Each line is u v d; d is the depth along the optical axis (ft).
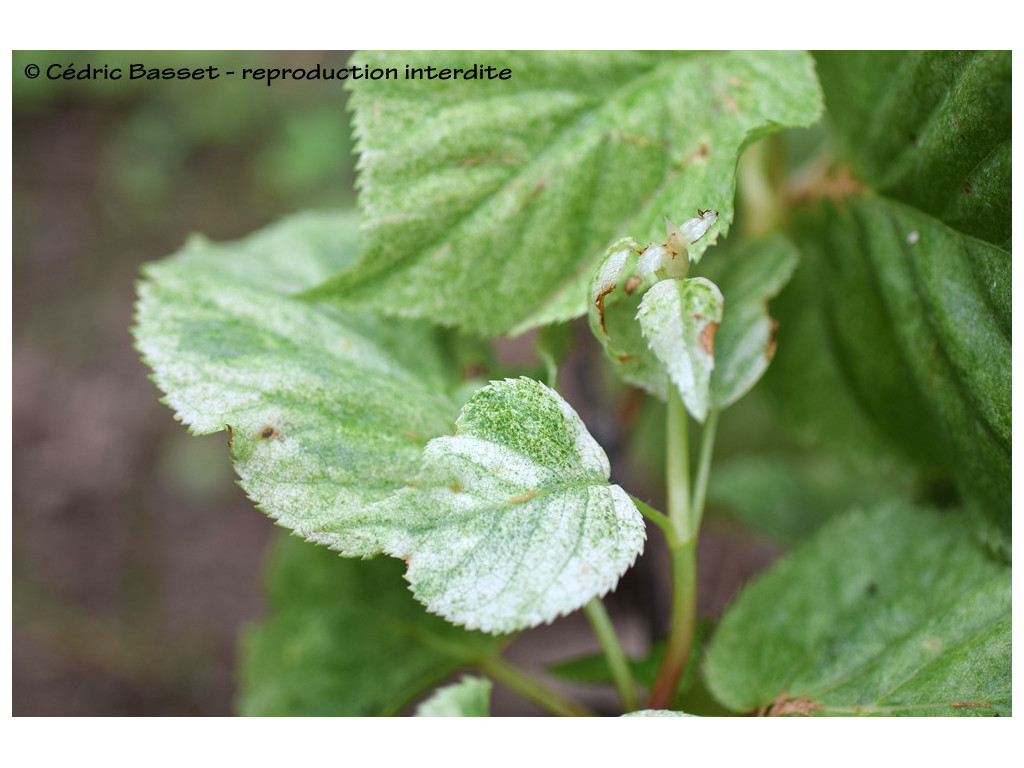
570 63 0.98
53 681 2.43
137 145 3.19
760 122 0.95
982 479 0.98
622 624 1.69
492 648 1.16
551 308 0.96
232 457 0.89
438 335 1.03
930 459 1.08
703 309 0.87
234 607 2.56
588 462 0.89
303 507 0.88
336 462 0.90
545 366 1.03
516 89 0.97
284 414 0.91
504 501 0.86
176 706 2.41
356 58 0.95
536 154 0.97
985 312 0.95
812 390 1.14
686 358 0.86
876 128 1.03
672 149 0.97
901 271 1.02
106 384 2.90
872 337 1.08
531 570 0.85
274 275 1.09
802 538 1.37
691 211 0.94
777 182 1.14
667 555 1.59
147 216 3.12
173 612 2.55
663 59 0.99
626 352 0.95
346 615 1.20
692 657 1.07
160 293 0.99
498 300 0.96
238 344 0.96
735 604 1.04
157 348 0.95
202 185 3.15
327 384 0.94
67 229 3.11
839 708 0.95
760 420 1.46
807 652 1.00
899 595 1.01
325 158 3.06
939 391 1.00
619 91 0.98
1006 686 0.92
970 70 0.93
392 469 0.91
